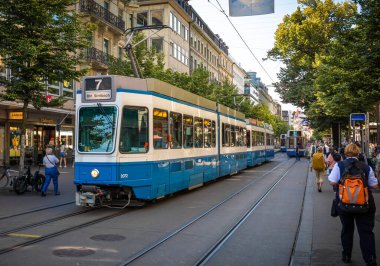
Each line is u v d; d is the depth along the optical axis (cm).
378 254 692
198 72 3462
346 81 1606
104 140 1106
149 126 1180
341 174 607
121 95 1115
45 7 1466
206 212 1113
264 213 1107
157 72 2805
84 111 1137
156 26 1895
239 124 2456
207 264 639
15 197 1389
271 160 4497
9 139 2675
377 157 1656
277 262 651
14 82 1487
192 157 1545
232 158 2225
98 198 1099
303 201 1335
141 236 823
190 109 1540
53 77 1517
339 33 1639
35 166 2788
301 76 4103
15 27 1477
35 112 2762
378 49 1447
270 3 971
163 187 1261
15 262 633
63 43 1523
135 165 1133
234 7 991
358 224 589
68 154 3203
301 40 3581
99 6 3234
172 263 640
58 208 1165
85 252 695
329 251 705
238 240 802
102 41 3366
